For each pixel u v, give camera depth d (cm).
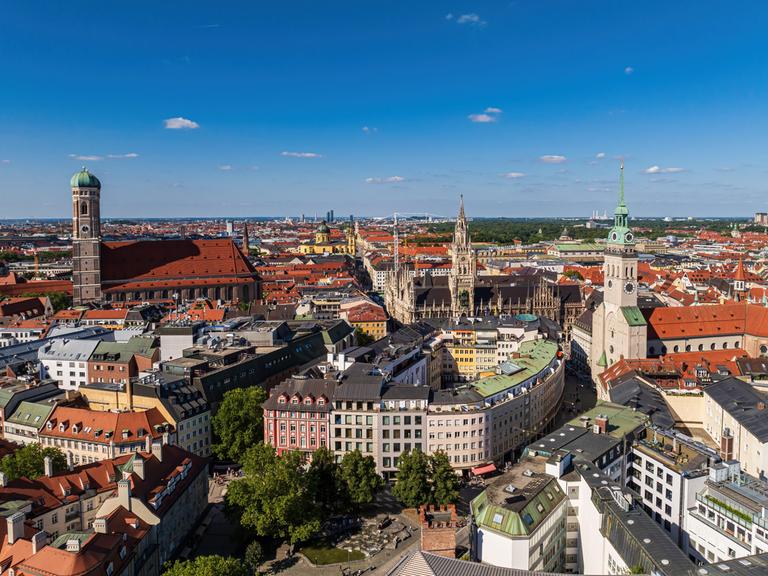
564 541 12312
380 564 14000
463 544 13500
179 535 14350
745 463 16575
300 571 13788
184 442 18575
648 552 9562
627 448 14412
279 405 18350
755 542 10844
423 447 18025
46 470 14225
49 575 10381
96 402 19775
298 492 14675
